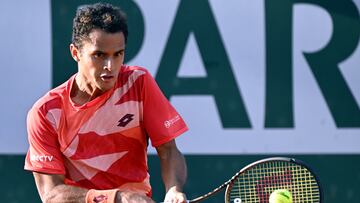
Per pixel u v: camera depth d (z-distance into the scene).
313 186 18.55
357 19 23.02
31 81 23.41
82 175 14.30
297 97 23.09
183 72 23.17
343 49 23.03
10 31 23.38
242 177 17.77
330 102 23.08
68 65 23.44
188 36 23.16
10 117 23.42
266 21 23.08
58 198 13.44
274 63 23.09
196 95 23.17
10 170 23.55
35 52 23.41
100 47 13.02
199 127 23.20
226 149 23.22
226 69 23.17
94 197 13.13
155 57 23.23
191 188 23.30
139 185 14.56
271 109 23.14
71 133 14.02
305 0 23.05
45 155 13.95
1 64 23.38
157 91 14.25
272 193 16.25
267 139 23.14
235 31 23.11
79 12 13.30
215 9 23.12
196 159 23.28
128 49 23.23
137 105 14.10
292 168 18.33
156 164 23.41
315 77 23.06
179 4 23.19
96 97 13.88
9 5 23.36
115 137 14.18
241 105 23.14
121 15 13.23
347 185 23.16
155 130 14.23
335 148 23.14
